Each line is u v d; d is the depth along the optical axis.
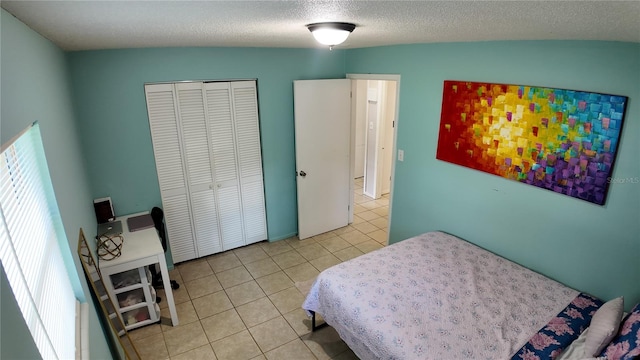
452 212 3.41
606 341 1.90
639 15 1.25
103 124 3.26
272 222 4.50
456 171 3.29
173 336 3.01
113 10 1.28
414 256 3.01
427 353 2.04
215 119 3.80
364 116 6.58
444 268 2.83
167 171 3.69
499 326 2.22
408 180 3.82
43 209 1.64
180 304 3.41
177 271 3.93
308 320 3.19
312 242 4.55
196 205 3.95
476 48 2.91
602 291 2.44
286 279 3.78
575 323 2.24
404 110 3.69
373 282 2.65
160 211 3.62
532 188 2.72
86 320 1.76
